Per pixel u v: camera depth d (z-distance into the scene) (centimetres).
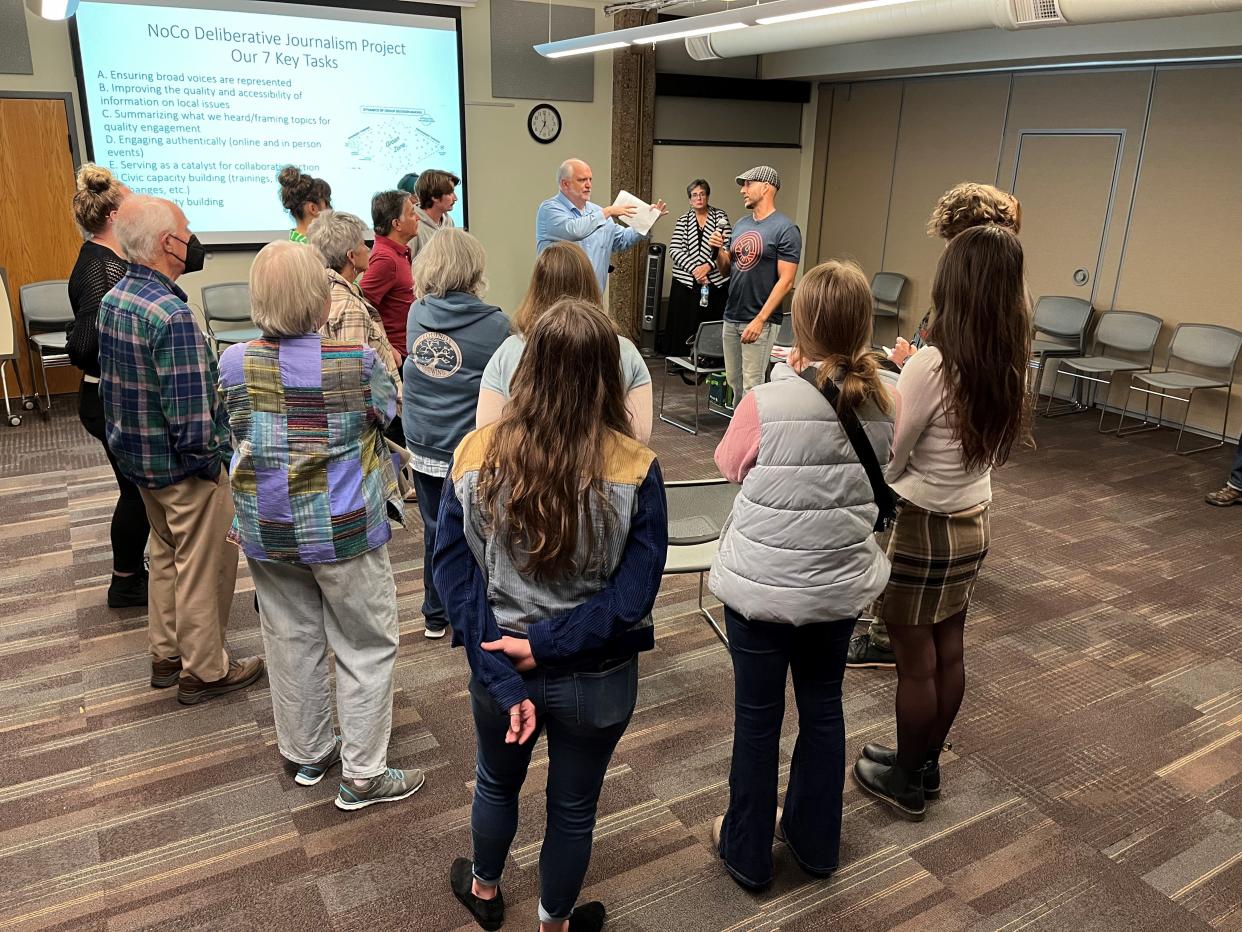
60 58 535
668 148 766
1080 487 475
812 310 168
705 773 240
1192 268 567
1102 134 606
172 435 232
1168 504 452
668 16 714
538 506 135
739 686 184
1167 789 238
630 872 205
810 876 204
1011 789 236
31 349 559
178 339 221
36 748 244
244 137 588
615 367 138
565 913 171
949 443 189
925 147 733
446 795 229
